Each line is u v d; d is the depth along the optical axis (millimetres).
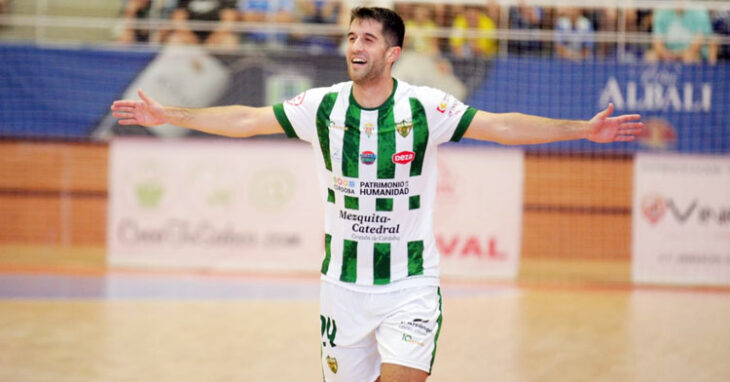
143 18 20469
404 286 6547
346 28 20469
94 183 19688
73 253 19750
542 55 20219
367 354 6766
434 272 6668
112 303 15195
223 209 19516
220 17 20438
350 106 6527
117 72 19609
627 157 19516
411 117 6484
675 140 19359
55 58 19625
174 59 19625
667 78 19344
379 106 6496
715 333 13609
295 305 15500
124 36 20453
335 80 19547
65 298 15570
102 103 19625
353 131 6504
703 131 19297
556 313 15227
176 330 12945
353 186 6547
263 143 19438
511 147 19406
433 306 6582
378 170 6492
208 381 9945
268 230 19500
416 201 6594
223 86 19609
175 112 6656
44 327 12867
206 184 19531
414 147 6480
